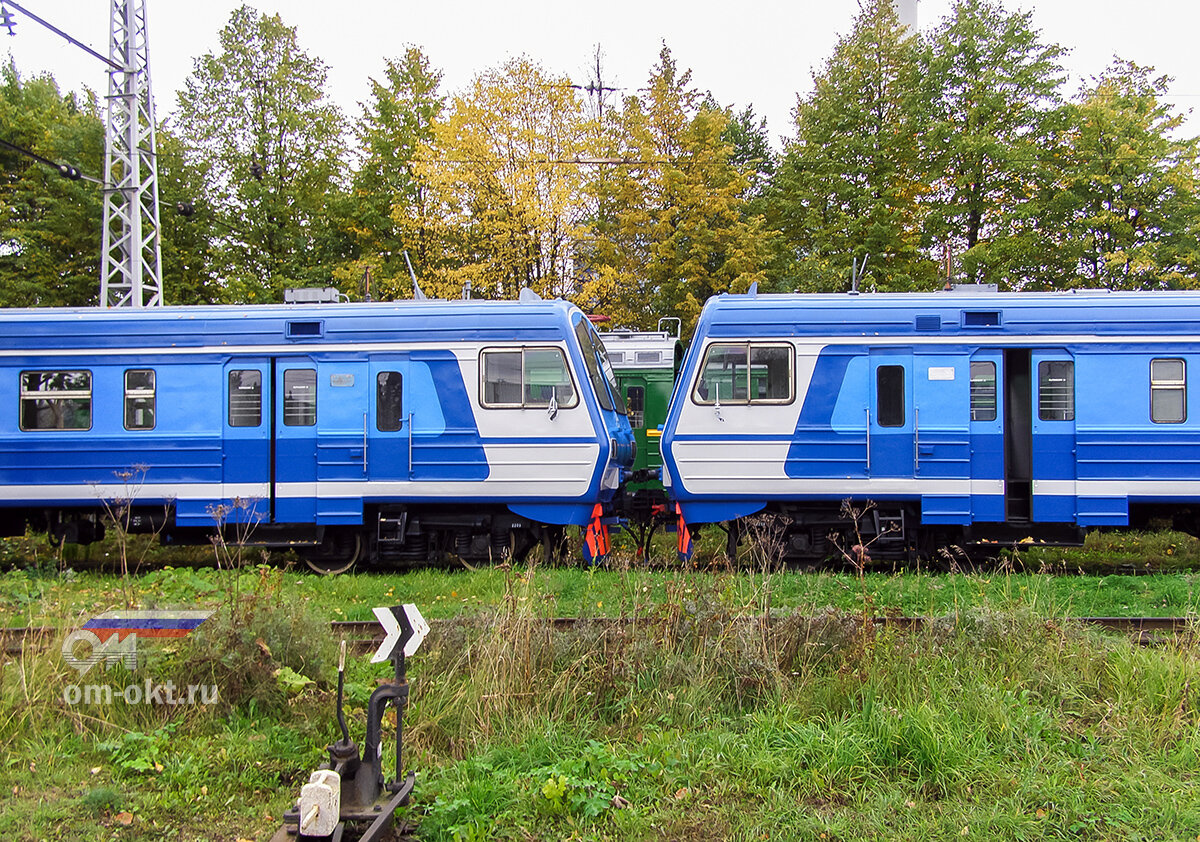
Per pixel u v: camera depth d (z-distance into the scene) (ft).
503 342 35.65
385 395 35.91
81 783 15.62
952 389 34.55
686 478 35.32
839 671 18.92
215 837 14.08
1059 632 20.54
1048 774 15.62
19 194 80.69
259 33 88.53
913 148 73.41
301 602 22.12
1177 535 43.70
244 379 36.27
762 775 15.65
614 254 74.64
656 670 19.01
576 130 70.64
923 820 14.25
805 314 35.12
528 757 16.30
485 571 33.55
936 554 36.55
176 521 35.96
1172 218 63.26
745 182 77.46
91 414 36.32
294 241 86.63
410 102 83.66
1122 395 34.30
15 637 22.16
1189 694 18.19
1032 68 71.05
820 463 34.73
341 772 13.62
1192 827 13.97
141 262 57.41
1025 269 69.41
